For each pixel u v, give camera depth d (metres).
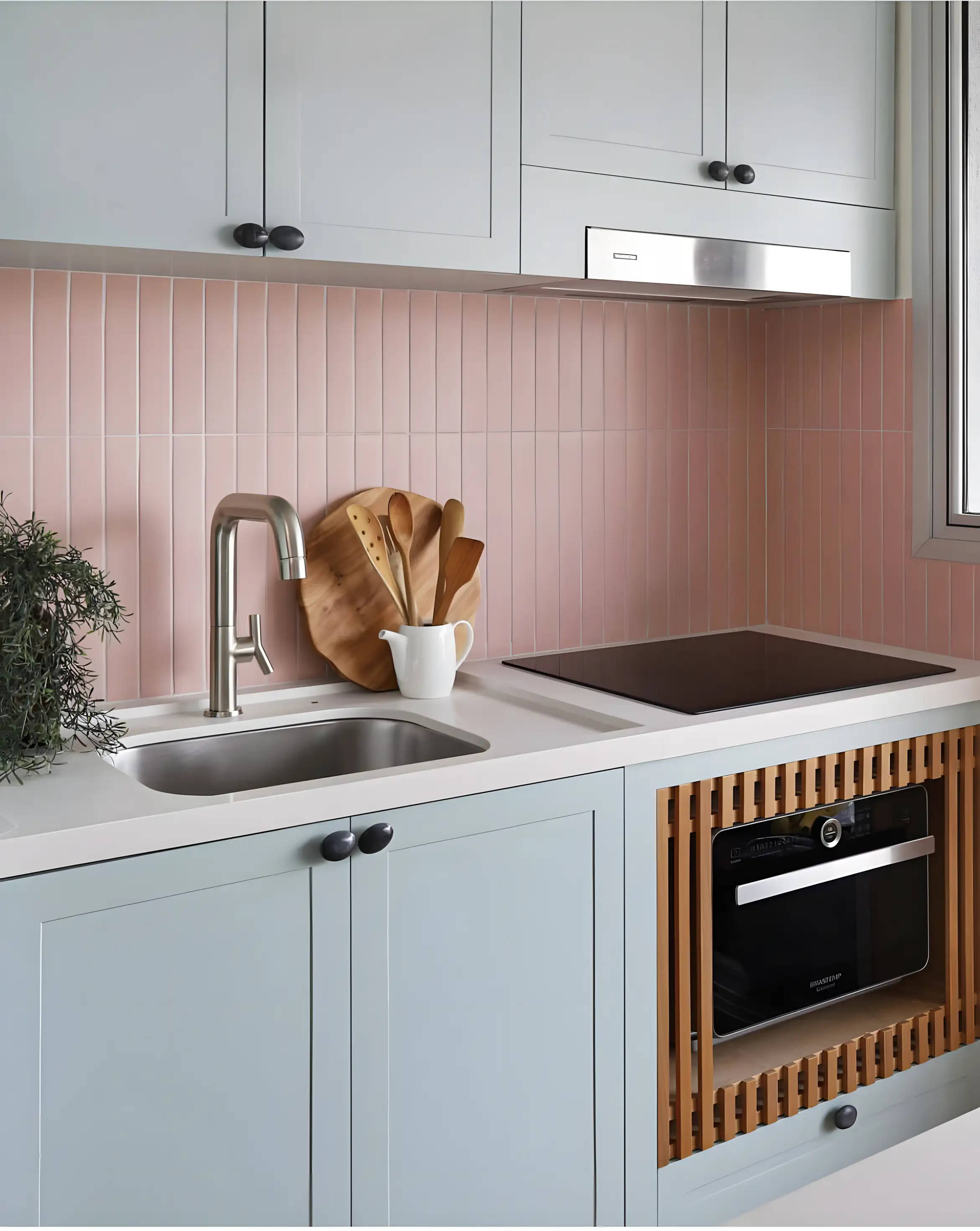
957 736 2.09
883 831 2.02
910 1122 2.08
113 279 1.77
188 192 1.50
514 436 2.22
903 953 2.07
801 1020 2.08
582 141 1.83
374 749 1.89
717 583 2.55
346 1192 1.45
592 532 2.35
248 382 1.91
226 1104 1.36
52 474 1.75
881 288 2.26
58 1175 1.25
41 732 1.47
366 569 2.00
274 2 1.54
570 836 1.61
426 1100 1.51
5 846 1.19
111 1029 1.27
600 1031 1.67
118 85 1.44
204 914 1.32
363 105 1.62
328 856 1.37
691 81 1.94
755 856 1.84
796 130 2.09
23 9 1.38
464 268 1.72
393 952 1.47
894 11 2.22
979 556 2.20
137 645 1.84
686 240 1.95
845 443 2.43
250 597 1.95
